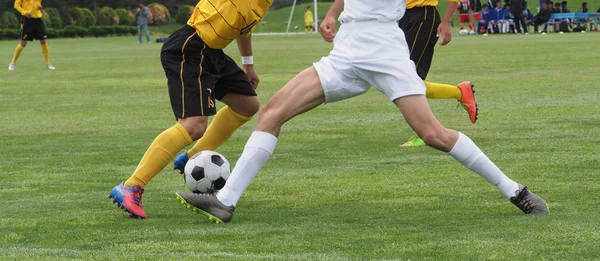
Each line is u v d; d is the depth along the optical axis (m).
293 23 134.25
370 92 26.33
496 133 17.16
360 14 9.77
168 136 10.55
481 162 9.92
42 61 49.19
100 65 44.25
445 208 10.51
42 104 24.98
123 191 10.30
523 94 24.52
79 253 8.38
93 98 26.59
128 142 17.23
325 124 19.34
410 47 15.74
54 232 9.52
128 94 27.77
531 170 12.99
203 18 10.72
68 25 119.44
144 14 86.75
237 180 9.98
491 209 10.38
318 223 9.77
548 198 10.91
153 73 37.47
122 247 8.70
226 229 9.52
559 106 21.34
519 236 8.79
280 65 40.53
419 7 15.70
